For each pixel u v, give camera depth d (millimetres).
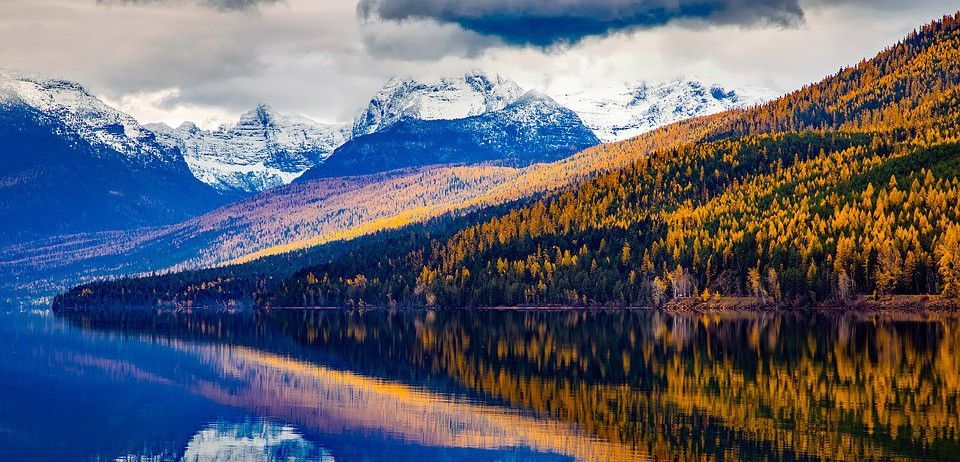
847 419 134000
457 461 123625
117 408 161125
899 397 147250
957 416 134875
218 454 131000
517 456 124375
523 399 155625
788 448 121000
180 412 156500
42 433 143875
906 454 117250
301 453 130250
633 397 153500
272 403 160500
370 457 127000
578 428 135750
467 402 155250
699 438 127062
